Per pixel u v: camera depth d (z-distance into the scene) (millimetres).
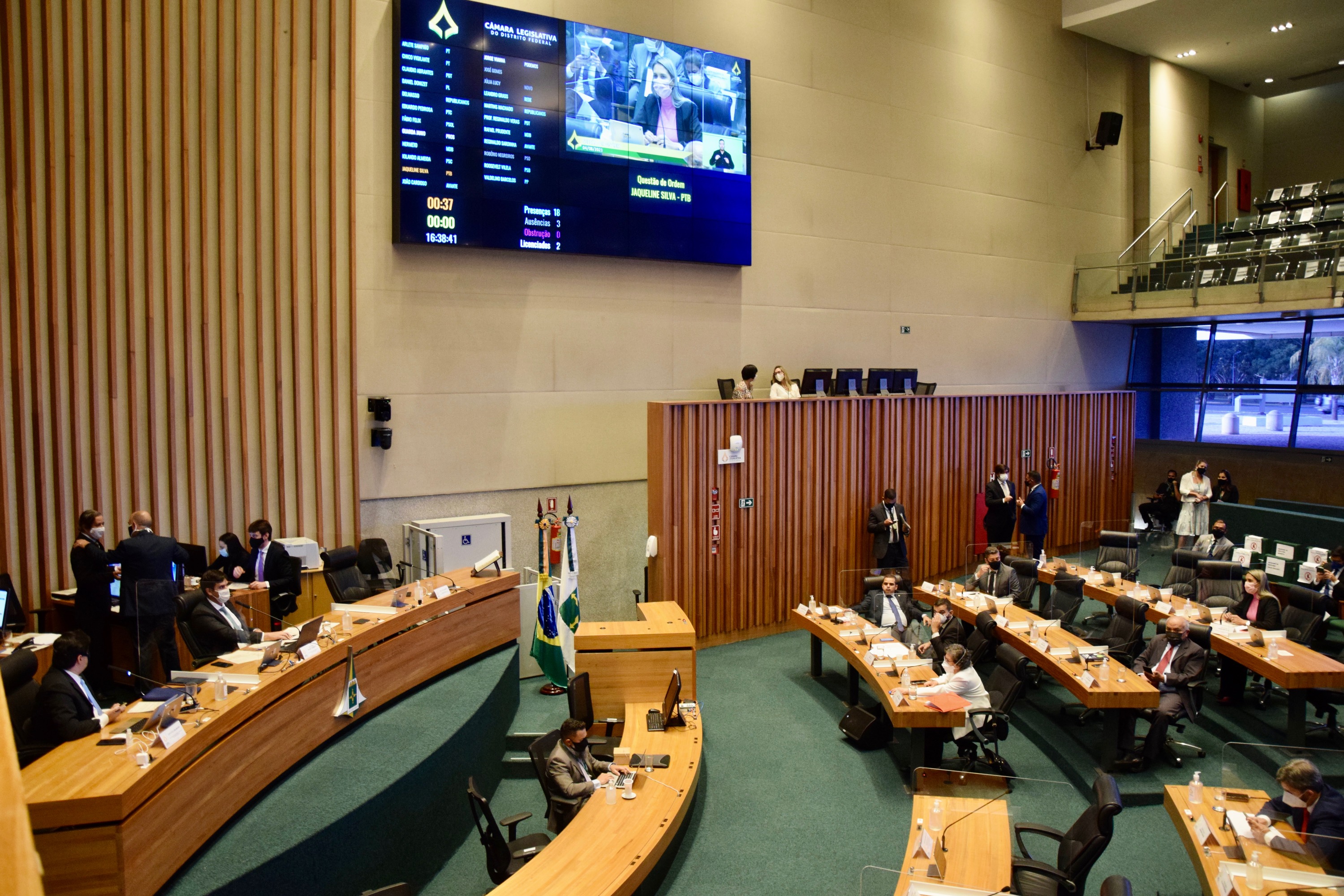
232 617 6727
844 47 12523
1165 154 16812
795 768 7453
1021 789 6906
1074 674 7273
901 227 13258
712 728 8258
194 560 8195
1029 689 9102
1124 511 15430
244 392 8703
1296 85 18109
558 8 10156
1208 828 5016
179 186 8359
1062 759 7441
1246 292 13523
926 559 12570
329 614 7172
